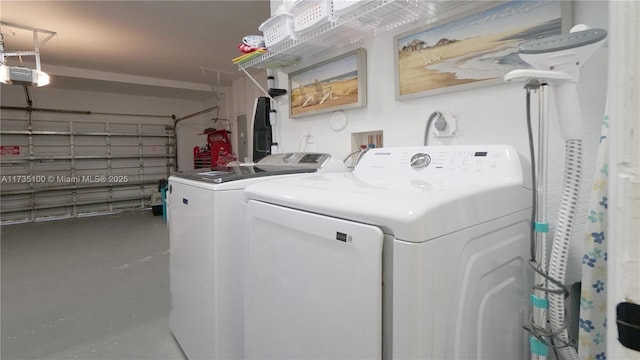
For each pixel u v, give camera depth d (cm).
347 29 155
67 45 441
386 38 157
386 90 159
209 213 130
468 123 128
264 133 232
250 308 111
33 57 488
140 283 296
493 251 84
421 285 63
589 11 99
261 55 195
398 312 65
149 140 772
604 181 83
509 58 113
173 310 184
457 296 72
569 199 81
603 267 85
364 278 70
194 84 675
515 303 96
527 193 100
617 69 38
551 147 108
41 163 655
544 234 87
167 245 430
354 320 73
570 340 90
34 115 643
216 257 128
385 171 132
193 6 331
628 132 36
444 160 118
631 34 36
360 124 173
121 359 180
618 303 37
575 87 77
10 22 360
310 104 198
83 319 228
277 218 96
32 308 246
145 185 771
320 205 82
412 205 67
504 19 114
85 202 695
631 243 36
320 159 166
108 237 480
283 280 95
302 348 88
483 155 109
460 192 78
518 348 99
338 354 78
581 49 71
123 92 713
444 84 132
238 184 131
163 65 543
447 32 130
